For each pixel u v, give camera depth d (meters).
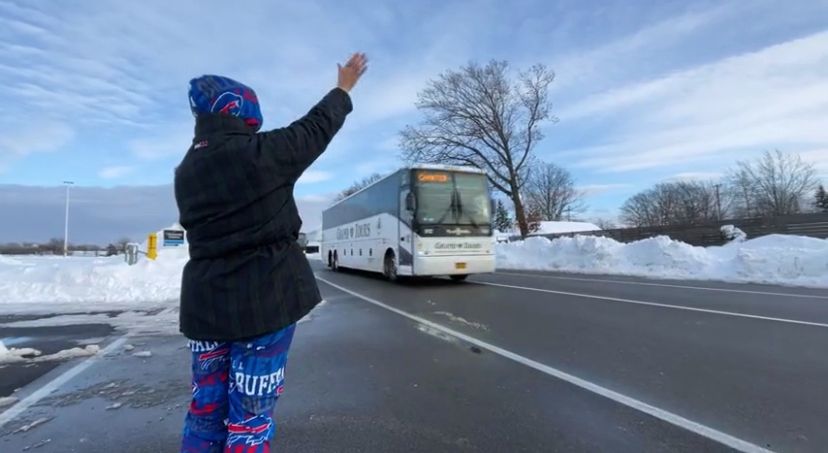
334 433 3.45
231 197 1.94
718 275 15.16
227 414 2.12
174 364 5.38
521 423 3.61
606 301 9.73
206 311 1.96
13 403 4.12
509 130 35.84
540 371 4.93
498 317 8.12
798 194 54.31
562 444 3.25
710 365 5.05
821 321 7.34
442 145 35.69
